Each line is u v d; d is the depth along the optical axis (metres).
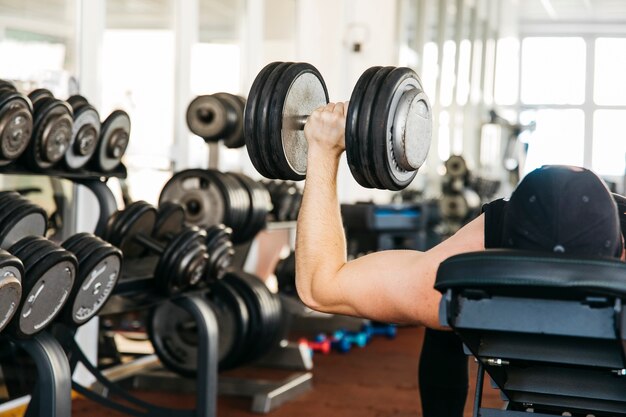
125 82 4.49
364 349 5.45
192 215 3.88
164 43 4.86
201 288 3.37
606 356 1.38
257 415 3.75
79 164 3.14
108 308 2.89
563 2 14.25
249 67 6.03
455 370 2.12
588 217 1.35
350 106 1.63
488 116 12.86
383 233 6.33
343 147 1.68
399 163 1.70
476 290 1.33
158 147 4.83
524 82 16.08
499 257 1.28
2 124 2.60
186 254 3.07
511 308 1.33
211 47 5.48
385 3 7.82
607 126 15.83
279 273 4.67
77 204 4.07
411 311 1.57
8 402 3.64
